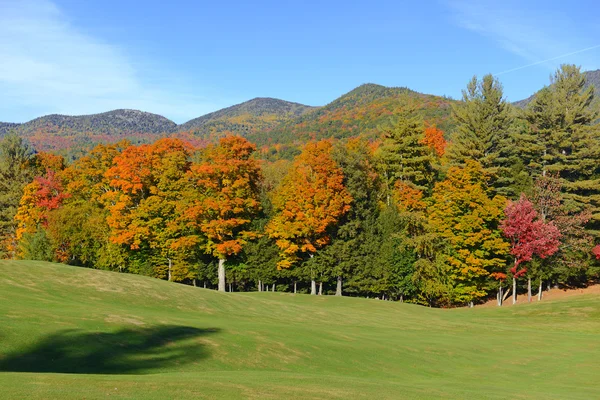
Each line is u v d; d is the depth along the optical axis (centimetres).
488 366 2497
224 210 5541
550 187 5981
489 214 5709
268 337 2389
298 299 5003
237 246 5625
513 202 5816
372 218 6075
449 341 3033
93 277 3497
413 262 5778
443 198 5916
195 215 5425
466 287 5778
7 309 2094
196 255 6022
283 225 5822
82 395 1127
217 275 6069
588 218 5859
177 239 5703
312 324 3319
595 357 2775
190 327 2370
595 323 4172
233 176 5731
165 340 2077
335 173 5831
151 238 5775
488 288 5888
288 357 2142
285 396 1323
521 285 6166
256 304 3838
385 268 5731
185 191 5766
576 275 5959
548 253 5494
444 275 5734
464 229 5716
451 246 5750
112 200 6059
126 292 3281
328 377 1750
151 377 1443
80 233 5850
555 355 2816
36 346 1717
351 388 1546
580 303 4900
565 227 5831
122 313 2452
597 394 1938
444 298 5922
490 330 3750
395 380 2038
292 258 5834
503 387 2023
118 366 1703
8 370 1509
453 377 2228
